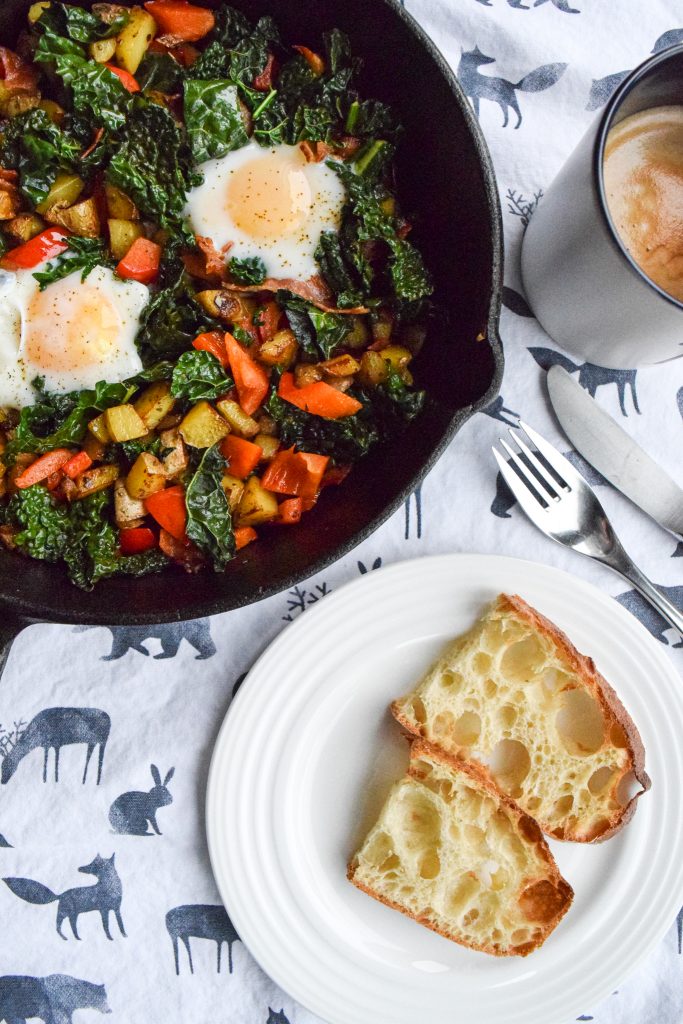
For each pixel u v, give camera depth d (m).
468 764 0.66
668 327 0.61
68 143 0.61
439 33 0.68
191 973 0.67
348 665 0.66
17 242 0.62
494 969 0.66
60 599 0.61
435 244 0.63
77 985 0.66
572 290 0.63
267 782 0.66
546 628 0.65
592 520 0.67
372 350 0.63
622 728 0.65
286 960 0.65
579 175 0.60
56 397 0.62
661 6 0.69
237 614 0.67
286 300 0.62
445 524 0.68
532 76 0.68
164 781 0.67
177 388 0.61
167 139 0.61
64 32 0.61
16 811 0.67
